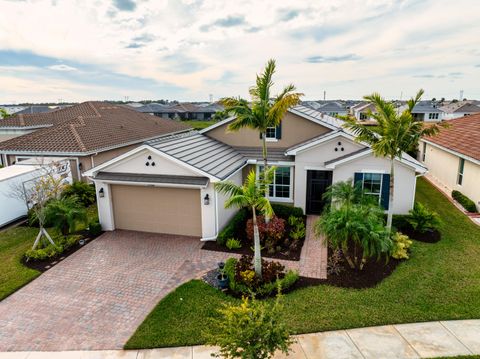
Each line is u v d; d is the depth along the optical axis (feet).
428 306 29.73
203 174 44.75
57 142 72.28
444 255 39.83
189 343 26.09
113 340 26.89
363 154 50.16
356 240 34.78
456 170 64.85
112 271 38.29
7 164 73.87
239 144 64.64
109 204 50.11
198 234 48.16
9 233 50.70
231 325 21.09
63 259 41.42
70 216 44.60
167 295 32.86
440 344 25.07
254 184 33.17
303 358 24.09
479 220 51.90
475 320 27.71
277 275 33.68
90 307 31.48
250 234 45.91
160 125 118.21
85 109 109.40
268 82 46.65
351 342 25.61
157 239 47.47
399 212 51.65
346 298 31.32
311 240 46.62
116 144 78.23
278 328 20.75
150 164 47.42
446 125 40.29
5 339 27.27
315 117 63.00
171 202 48.29
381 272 36.27
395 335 26.23
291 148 56.70
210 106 358.02
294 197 57.93
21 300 32.83
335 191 45.52
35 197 44.83
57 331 28.14
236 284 33.09
